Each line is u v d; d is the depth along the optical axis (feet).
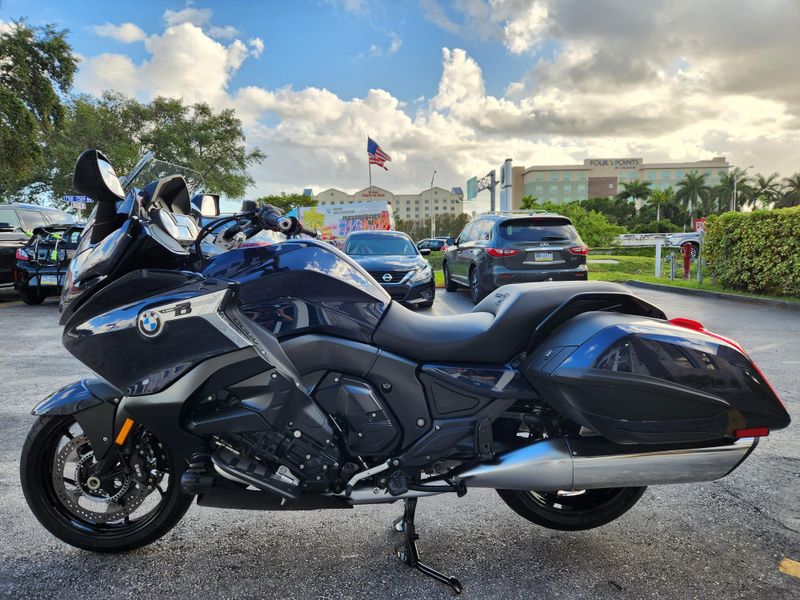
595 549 8.81
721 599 7.55
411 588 7.80
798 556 8.57
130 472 8.38
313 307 7.51
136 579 7.98
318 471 7.44
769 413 7.54
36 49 67.15
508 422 8.32
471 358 7.86
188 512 9.97
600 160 504.43
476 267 34.45
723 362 7.48
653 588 7.80
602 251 114.73
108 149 100.32
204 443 7.55
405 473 7.70
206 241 8.45
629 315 8.04
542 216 32.42
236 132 123.54
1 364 20.35
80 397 8.06
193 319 7.23
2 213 41.01
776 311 31.32
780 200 274.98
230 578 8.03
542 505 9.16
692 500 10.38
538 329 7.88
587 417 7.37
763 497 10.46
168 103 117.50
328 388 7.54
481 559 8.54
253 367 7.29
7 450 12.37
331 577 8.05
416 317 8.12
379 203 90.63
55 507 8.54
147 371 7.32
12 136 62.13
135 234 7.56
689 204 314.14
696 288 40.68
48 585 7.82
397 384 7.61
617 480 7.65
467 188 152.35
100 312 7.54
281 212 8.18
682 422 7.36
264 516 9.86
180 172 10.56
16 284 35.88
